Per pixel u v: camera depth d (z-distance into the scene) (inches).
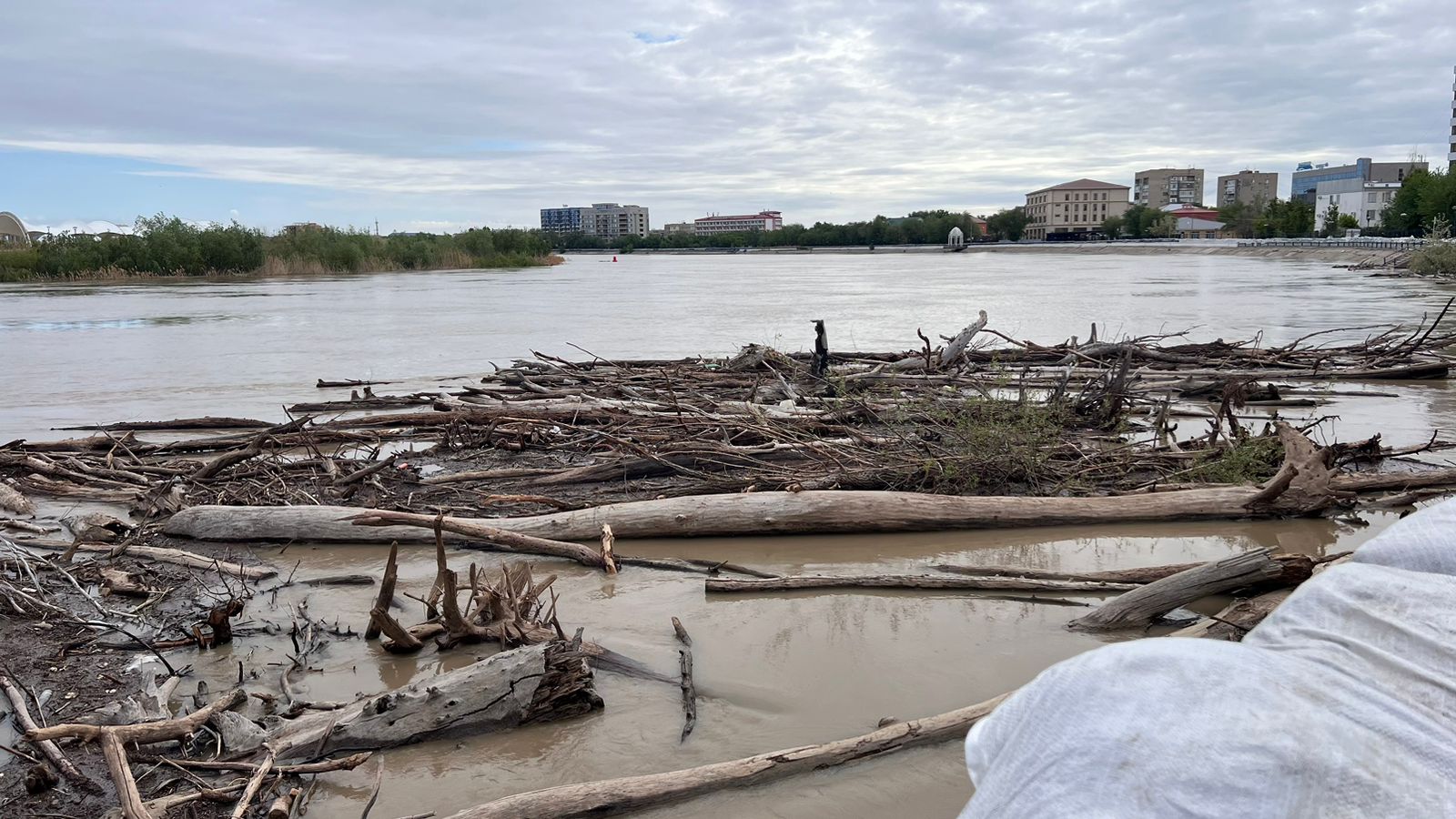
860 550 285.4
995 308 1198.3
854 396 474.6
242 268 2409.0
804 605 242.8
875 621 232.1
